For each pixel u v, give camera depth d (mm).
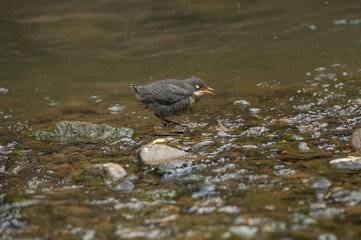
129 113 14008
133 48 19500
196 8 23562
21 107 14750
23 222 7715
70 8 23609
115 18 22641
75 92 15820
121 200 8352
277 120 12633
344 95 14094
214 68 17141
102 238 7012
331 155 9922
